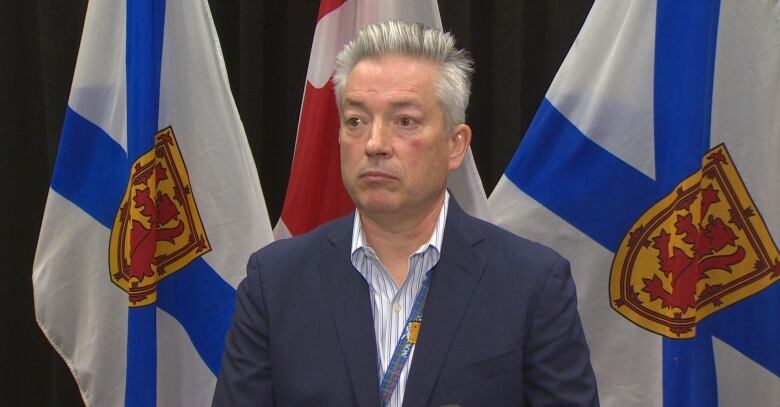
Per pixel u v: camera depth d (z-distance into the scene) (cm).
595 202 191
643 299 188
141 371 188
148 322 189
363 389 124
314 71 203
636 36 187
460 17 236
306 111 204
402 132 125
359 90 126
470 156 201
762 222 186
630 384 190
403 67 125
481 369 124
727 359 188
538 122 196
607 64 191
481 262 132
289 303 132
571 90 194
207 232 201
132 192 188
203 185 201
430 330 126
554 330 127
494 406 123
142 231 188
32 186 257
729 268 187
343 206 205
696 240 178
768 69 184
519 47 237
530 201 195
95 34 202
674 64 182
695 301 180
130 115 189
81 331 204
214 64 201
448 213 137
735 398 188
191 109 200
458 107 131
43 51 246
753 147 186
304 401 126
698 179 178
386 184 125
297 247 140
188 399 203
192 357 203
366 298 131
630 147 188
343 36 205
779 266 185
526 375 129
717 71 187
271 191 257
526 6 244
